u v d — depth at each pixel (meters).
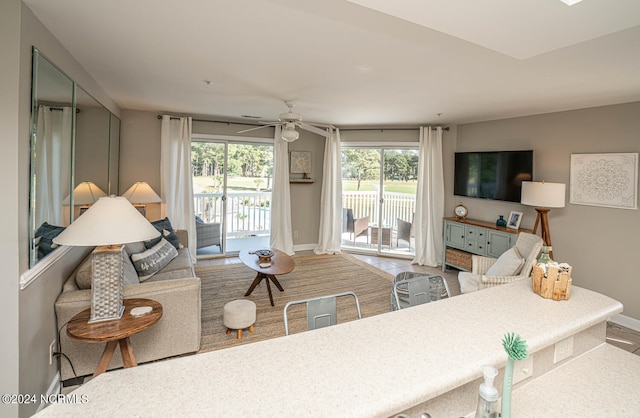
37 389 1.95
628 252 3.54
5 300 1.69
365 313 3.66
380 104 4.04
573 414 1.00
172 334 2.58
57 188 2.25
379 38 2.12
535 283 1.55
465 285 3.33
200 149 5.54
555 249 4.18
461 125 5.45
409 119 5.12
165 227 4.47
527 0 1.15
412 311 1.33
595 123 3.80
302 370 0.92
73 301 2.27
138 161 4.98
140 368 0.91
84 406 0.76
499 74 2.77
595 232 3.80
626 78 2.80
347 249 6.48
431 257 5.59
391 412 0.80
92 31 2.11
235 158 5.85
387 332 1.15
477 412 0.86
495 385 1.04
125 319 1.97
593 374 1.21
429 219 5.57
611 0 1.13
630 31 1.88
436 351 1.04
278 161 5.88
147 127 5.00
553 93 3.31
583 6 1.18
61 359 2.28
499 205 4.89
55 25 2.02
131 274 2.92
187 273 3.43
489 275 3.41
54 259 2.19
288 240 6.04
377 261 5.84
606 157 3.68
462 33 1.45
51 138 2.13
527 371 1.14
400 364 0.96
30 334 1.85
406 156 5.99
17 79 1.69
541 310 1.36
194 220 5.28
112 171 4.20
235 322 3.02
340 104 4.09
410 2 1.21
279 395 0.82
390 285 4.57
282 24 1.96
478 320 1.26
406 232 6.07
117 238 1.84
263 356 0.99
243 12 1.82
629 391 1.11
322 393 0.83
